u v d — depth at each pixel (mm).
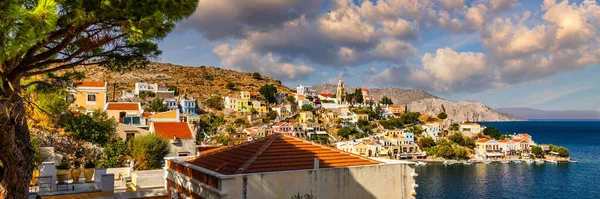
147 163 49812
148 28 15453
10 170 15539
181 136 56812
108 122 57688
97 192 28266
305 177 22703
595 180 134625
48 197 27078
